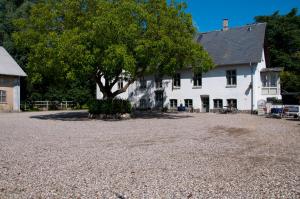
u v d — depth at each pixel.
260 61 38.19
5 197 7.36
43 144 14.68
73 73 26.03
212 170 9.75
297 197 7.34
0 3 59.09
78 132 19.38
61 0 30.48
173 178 8.86
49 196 7.42
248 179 8.77
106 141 15.66
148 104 47.84
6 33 53.62
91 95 55.78
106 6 27.77
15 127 22.36
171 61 28.45
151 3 29.86
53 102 50.94
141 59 28.42
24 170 9.73
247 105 39.16
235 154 12.30
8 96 42.31
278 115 31.77
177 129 21.06
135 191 7.75
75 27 27.89
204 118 30.94
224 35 44.72
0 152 12.63
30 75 30.62
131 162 10.81
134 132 19.39
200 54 30.11
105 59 25.84
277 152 12.76
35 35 28.95
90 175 9.16
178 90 44.84
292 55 52.12
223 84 40.97
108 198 7.28
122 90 31.78
